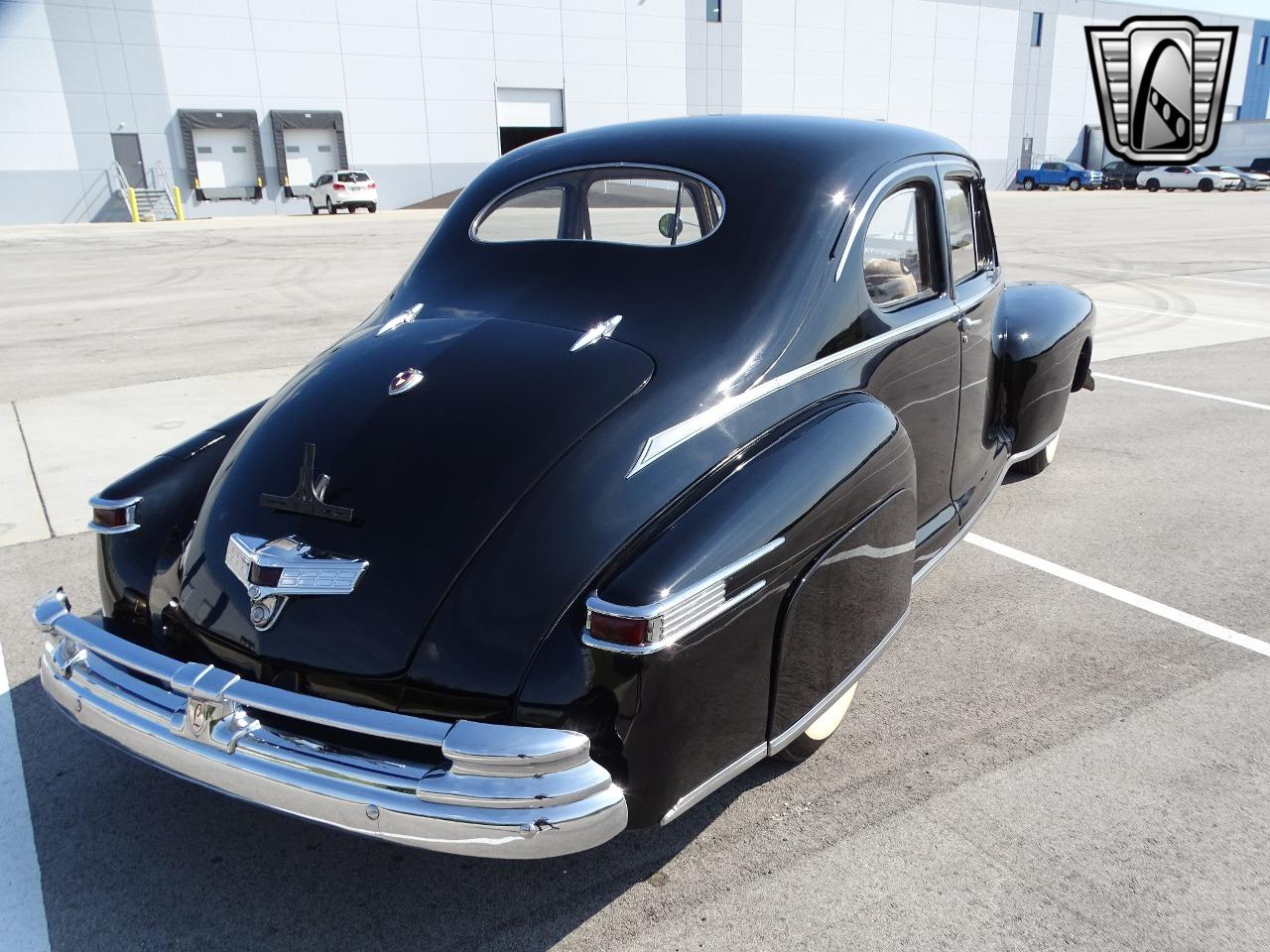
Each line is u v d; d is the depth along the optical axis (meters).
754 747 2.20
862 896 2.31
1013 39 45.91
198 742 2.07
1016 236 18.52
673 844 2.51
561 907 2.30
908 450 2.59
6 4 28.56
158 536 2.57
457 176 36.22
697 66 39.00
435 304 2.82
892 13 42.38
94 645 2.24
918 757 2.85
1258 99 56.91
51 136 29.92
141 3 30.27
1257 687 3.19
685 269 2.60
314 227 24.33
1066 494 4.99
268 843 2.55
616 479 2.12
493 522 2.08
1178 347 8.47
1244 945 2.15
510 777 1.82
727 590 2.00
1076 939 2.17
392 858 2.49
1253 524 4.57
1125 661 3.36
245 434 2.58
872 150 2.96
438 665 1.99
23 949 2.19
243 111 32.34
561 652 1.94
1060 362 4.29
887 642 2.63
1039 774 2.76
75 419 6.29
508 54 35.81
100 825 2.61
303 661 2.10
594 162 2.95
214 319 10.12
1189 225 21.14
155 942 2.21
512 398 2.29
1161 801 2.64
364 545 2.12
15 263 16.39
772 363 2.42
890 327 2.87
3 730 3.03
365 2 33.34
